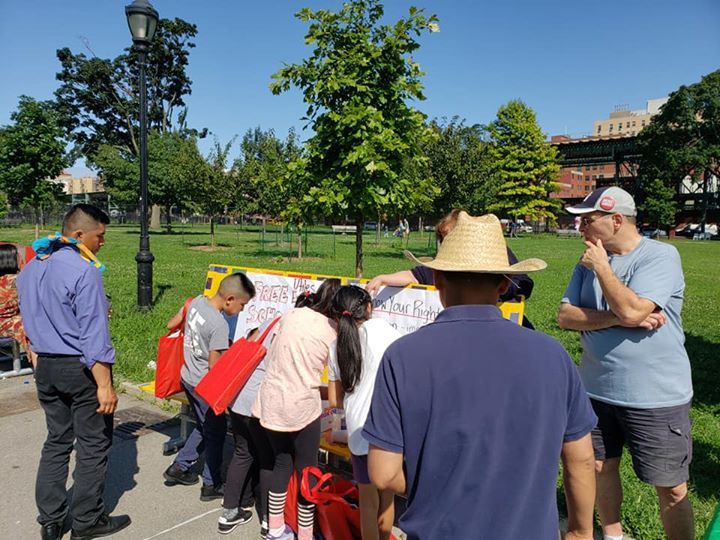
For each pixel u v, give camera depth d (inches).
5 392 240.7
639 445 113.1
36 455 182.2
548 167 2052.2
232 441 195.9
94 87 2023.9
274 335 136.4
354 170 255.9
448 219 135.6
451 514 60.6
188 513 150.3
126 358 277.1
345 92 255.4
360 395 115.6
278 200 861.2
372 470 64.7
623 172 3715.6
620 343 113.1
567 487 69.1
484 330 64.6
